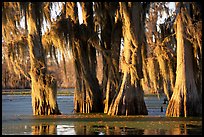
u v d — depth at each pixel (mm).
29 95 179500
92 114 80188
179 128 55125
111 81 84812
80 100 87062
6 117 73188
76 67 87312
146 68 81312
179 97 69375
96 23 87062
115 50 85062
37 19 77625
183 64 70125
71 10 84750
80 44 85875
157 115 74562
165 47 79312
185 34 70438
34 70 77812
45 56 80500
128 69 75875
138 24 76312
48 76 78438
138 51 76188
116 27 84625
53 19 81188
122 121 65062
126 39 76625
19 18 76125
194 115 68500
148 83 82125
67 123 63219
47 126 59281
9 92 184000
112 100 79750
